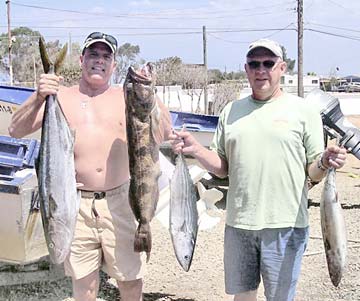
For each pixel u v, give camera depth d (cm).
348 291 359
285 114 234
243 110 241
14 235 328
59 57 222
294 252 237
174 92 2394
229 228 245
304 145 236
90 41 249
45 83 219
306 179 240
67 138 222
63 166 220
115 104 256
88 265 257
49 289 372
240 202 240
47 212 219
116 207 256
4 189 321
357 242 480
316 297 354
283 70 239
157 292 369
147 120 227
